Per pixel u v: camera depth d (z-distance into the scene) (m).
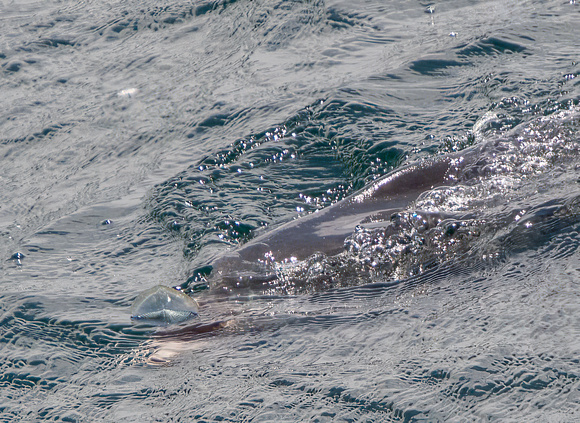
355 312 8.17
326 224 10.90
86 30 25.09
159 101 18.69
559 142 11.66
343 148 14.31
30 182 15.05
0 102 20.03
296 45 21.11
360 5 23.38
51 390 7.35
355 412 5.98
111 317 9.02
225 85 18.91
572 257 7.88
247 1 25.12
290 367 7.04
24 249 11.62
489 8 21.62
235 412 6.29
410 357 6.66
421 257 9.27
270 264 10.11
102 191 14.02
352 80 17.44
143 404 6.79
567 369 5.82
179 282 10.05
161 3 26.50
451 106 15.26
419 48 19.03
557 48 17.41
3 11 28.17
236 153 14.77
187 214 12.33
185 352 7.88
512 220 9.13
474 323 7.04
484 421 5.46
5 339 8.63
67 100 19.69
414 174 11.78
